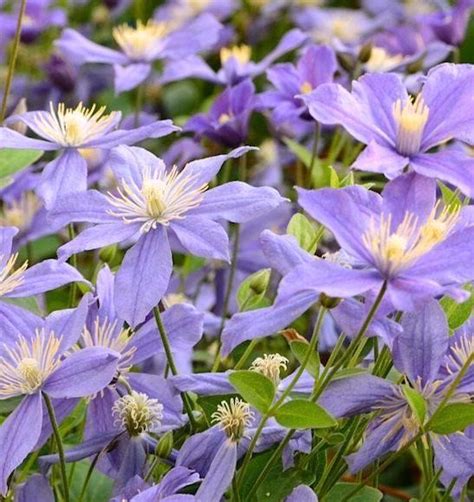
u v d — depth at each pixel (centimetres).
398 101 82
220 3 147
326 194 78
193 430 84
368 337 84
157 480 86
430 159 81
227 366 95
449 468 81
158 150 131
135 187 84
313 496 80
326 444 84
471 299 83
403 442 82
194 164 85
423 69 114
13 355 82
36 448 82
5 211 107
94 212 83
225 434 81
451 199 85
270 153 125
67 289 107
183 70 111
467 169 79
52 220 83
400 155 81
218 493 79
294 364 100
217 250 81
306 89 103
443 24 117
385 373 84
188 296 107
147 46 110
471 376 81
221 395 83
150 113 140
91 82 136
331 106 81
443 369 82
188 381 82
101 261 94
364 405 80
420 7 156
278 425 82
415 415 79
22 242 104
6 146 87
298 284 75
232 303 105
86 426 84
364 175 109
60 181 87
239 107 104
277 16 155
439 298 83
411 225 79
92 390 79
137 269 81
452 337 83
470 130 81
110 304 85
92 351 80
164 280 81
